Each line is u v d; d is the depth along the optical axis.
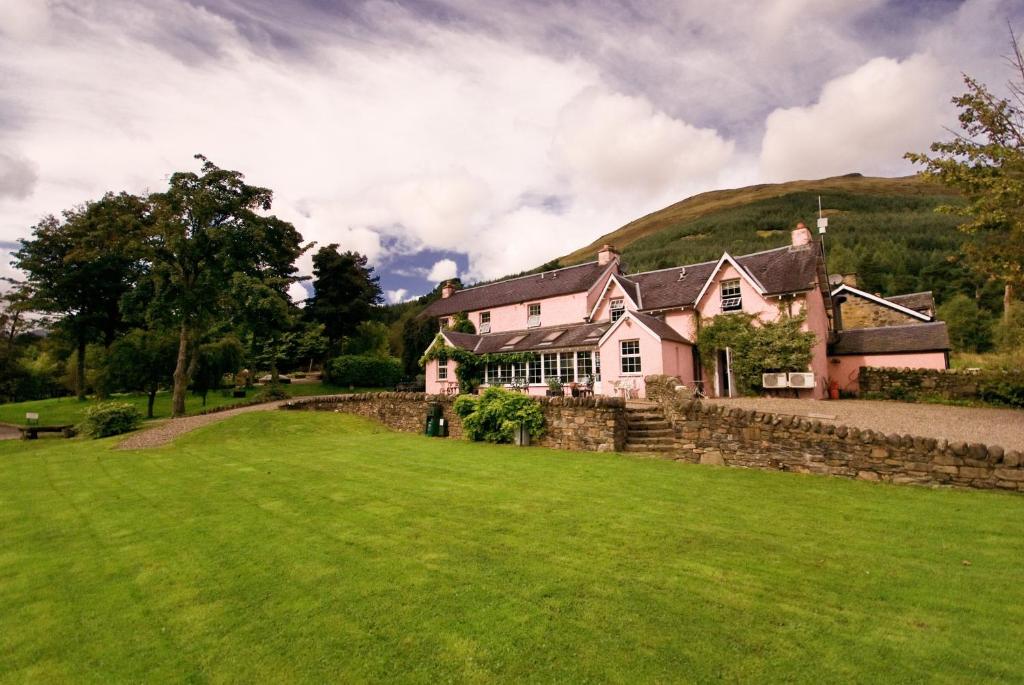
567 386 26.50
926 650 4.22
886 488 9.45
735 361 24.06
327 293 48.25
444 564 6.15
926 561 6.04
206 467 12.97
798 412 16.36
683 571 5.84
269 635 4.68
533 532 7.25
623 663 4.09
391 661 4.20
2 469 13.57
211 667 4.23
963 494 8.83
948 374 20.28
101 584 5.92
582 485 10.10
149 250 26.88
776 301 23.47
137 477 12.00
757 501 8.75
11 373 45.91
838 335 27.59
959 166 12.36
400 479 10.95
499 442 16.08
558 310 32.38
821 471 10.68
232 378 47.66
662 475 10.93
